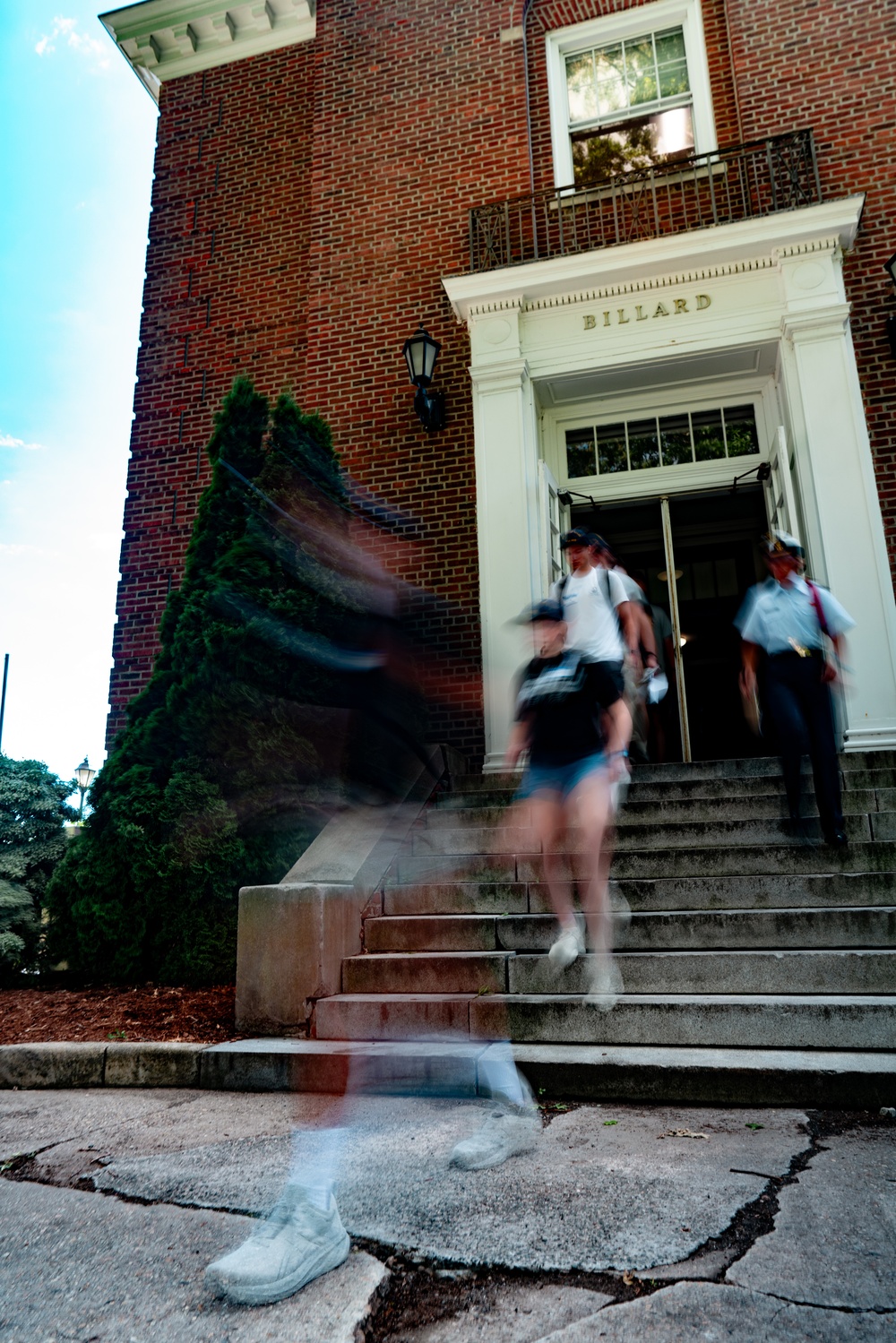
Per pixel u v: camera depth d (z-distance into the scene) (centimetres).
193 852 484
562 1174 241
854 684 636
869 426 717
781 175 781
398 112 935
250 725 442
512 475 752
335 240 923
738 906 431
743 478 788
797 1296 172
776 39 821
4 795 611
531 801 346
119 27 1056
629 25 898
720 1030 345
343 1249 194
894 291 737
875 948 388
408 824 439
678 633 786
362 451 857
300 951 396
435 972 404
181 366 963
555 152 878
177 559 902
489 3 933
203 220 1004
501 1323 168
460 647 776
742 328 739
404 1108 310
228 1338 165
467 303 796
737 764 585
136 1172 255
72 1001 463
